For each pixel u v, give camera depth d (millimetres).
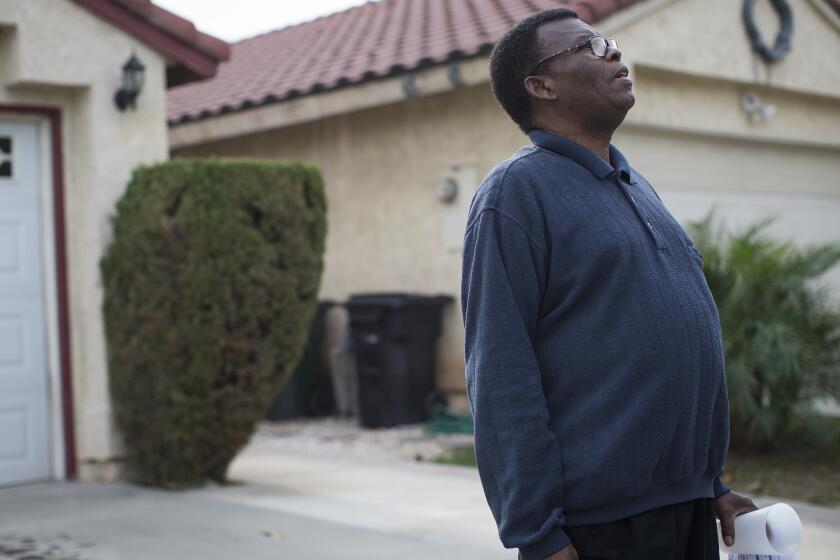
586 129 2568
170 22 7289
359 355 9922
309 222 6941
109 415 7047
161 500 6484
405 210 10391
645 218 2467
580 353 2355
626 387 2322
